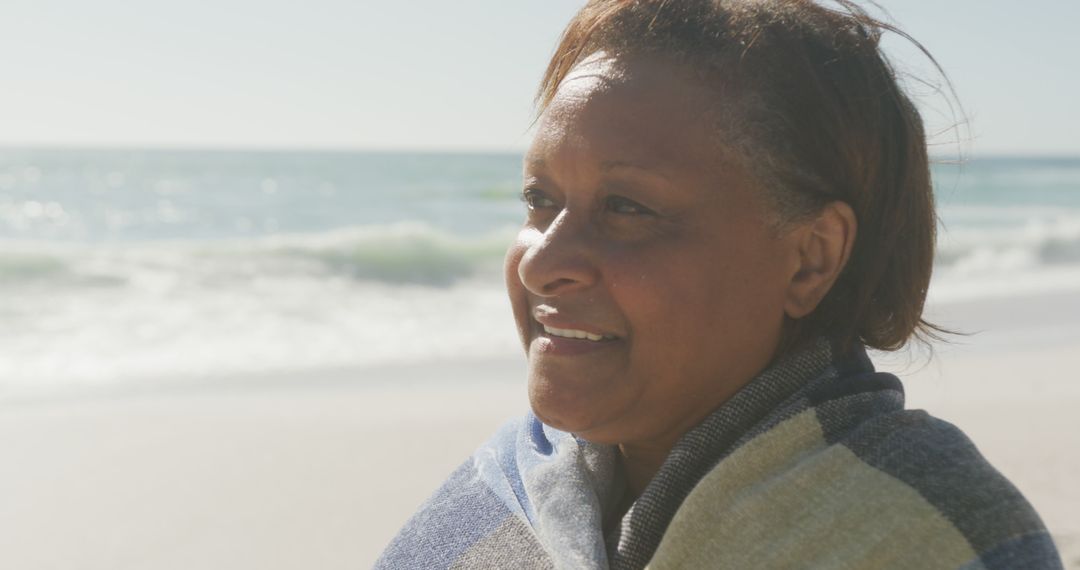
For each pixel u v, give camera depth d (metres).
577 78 1.18
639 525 1.15
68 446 6.30
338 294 13.82
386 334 10.54
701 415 1.20
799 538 1.03
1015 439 6.19
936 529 1.01
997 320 11.21
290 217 29.95
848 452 1.07
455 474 1.54
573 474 1.28
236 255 15.95
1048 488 5.20
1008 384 7.81
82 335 10.34
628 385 1.15
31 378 8.37
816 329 1.23
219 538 4.81
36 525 4.97
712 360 1.15
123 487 5.52
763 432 1.10
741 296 1.14
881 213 1.22
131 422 6.89
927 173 1.28
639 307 1.12
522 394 7.76
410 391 7.88
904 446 1.07
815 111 1.14
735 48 1.13
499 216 30.28
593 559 1.13
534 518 1.31
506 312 12.23
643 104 1.13
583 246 1.13
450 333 10.62
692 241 1.11
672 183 1.11
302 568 4.49
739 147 1.12
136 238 25.27
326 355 9.39
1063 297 13.12
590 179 1.14
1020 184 48.16
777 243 1.15
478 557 1.34
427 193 38.00
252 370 8.73
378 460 6.01
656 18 1.16
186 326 10.97
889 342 1.31
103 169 52.72
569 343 1.17
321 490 5.47
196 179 45.47
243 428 6.74
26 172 50.19
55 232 25.62
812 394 1.14
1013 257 18.98
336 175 48.94
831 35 1.18
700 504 1.07
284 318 11.62
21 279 13.58
